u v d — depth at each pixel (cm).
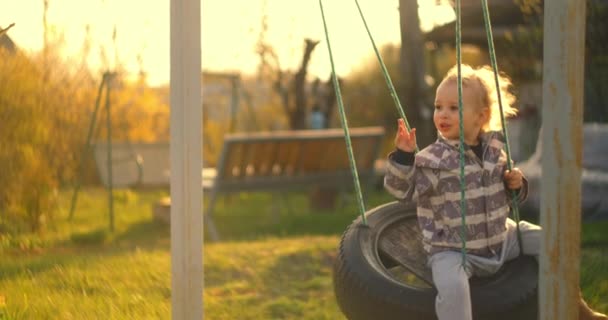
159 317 468
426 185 344
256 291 580
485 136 361
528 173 962
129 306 494
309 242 766
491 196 347
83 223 998
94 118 945
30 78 810
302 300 555
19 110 801
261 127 2003
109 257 675
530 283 351
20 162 812
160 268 609
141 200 1357
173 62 343
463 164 322
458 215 342
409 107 1275
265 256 689
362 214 391
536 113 1230
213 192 997
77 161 955
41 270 611
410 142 346
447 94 354
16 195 815
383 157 1880
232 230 1073
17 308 471
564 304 309
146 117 1565
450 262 338
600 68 1041
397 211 410
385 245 390
